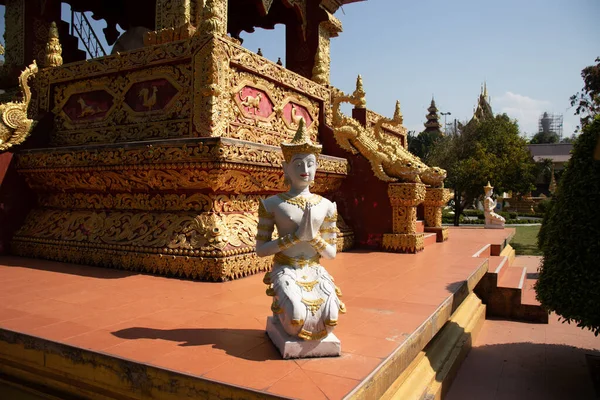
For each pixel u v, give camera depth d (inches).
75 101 301.0
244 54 264.8
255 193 270.5
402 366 131.9
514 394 198.5
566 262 211.2
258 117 287.3
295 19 447.8
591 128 213.0
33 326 146.0
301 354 120.6
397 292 207.6
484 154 1128.8
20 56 365.7
